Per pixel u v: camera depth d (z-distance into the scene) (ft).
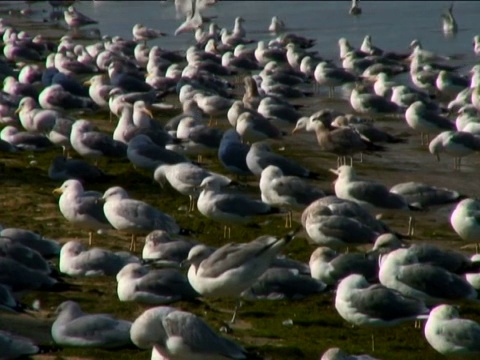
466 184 99.91
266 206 80.64
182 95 133.69
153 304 64.03
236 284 61.62
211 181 80.79
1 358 54.95
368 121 121.80
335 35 214.48
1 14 253.44
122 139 105.91
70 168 96.32
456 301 63.31
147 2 268.82
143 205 76.33
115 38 192.54
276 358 57.00
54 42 203.92
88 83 143.02
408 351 59.31
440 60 177.37
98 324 57.77
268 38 212.02
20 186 95.20
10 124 121.19
